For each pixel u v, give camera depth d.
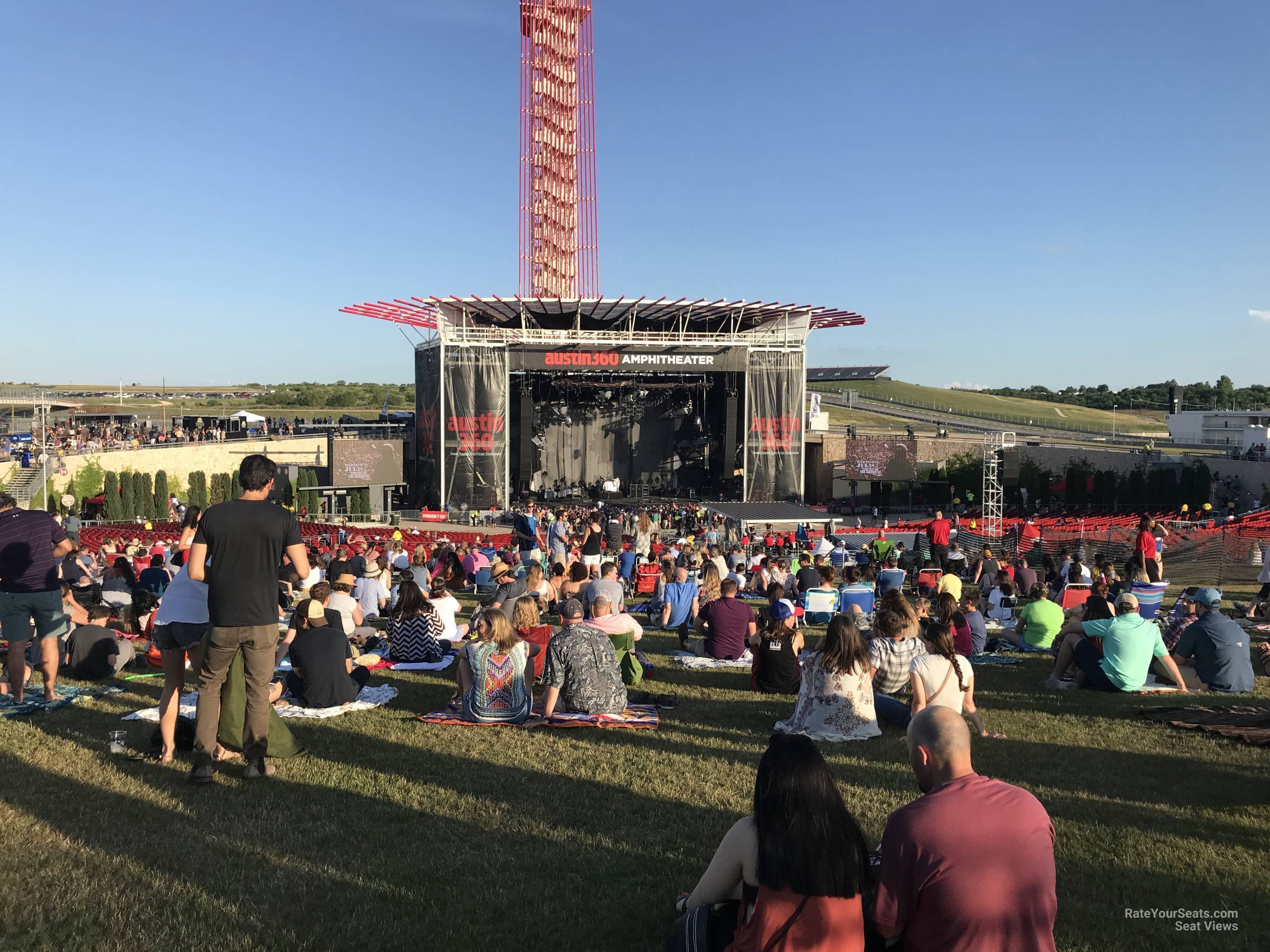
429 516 52.59
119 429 66.94
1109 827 6.21
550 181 71.44
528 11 70.62
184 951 4.44
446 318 58.91
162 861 5.44
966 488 66.62
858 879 3.66
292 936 4.58
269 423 75.19
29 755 7.34
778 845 3.64
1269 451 63.66
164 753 7.28
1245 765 7.64
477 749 7.80
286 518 6.93
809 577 18.05
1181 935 4.76
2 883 5.05
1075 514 59.81
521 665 8.77
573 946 4.59
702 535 37.66
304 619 9.00
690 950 3.99
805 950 3.59
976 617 12.96
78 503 49.09
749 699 10.02
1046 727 8.80
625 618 10.61
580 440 69.31
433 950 4.52
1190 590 12.32
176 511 50.00
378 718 8.73
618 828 6.13
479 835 5.98
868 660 8.34
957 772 3.92
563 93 71.81
